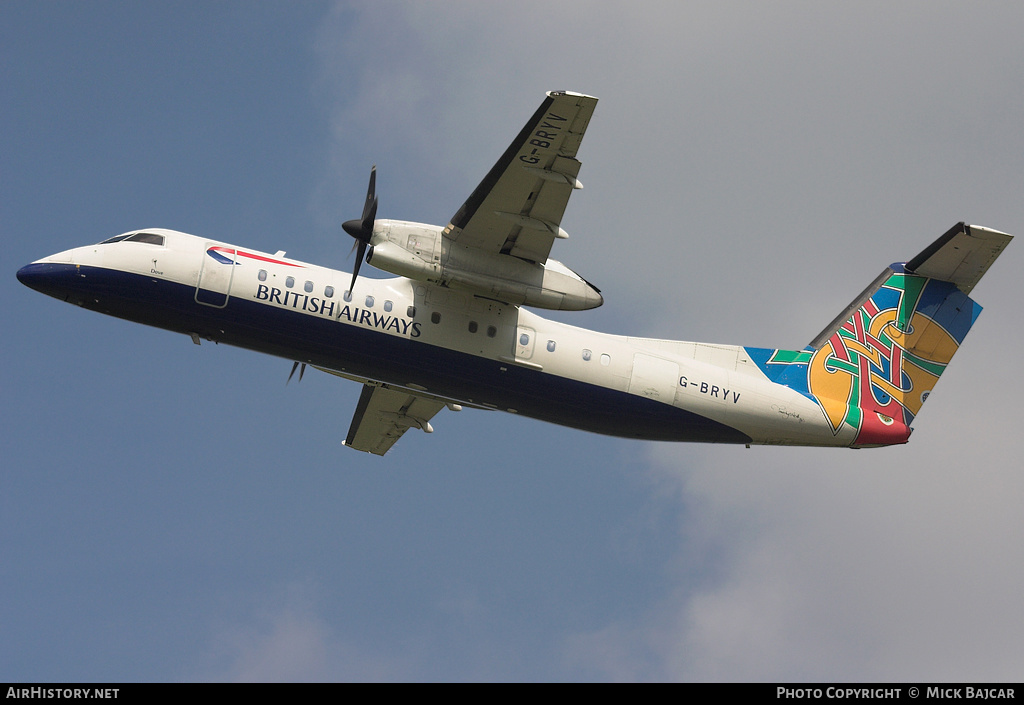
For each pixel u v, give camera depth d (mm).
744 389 81562
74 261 73500
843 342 85188
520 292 74500
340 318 74125
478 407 80375
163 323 74688
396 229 73125
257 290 73688
